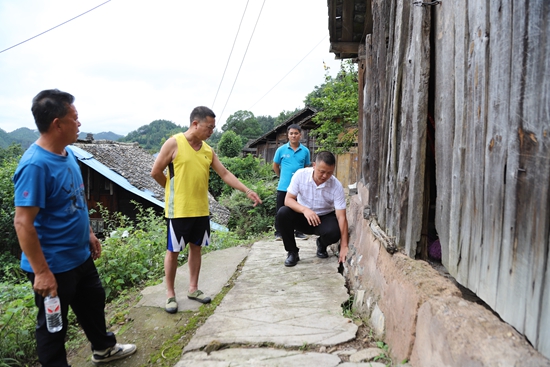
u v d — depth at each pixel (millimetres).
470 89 1580
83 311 2205
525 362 1050
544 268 1064
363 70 4906
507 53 1278
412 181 2104
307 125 15656
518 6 1202
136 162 15594
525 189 1167
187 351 2303
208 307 2949
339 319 2594
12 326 2793
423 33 1983
